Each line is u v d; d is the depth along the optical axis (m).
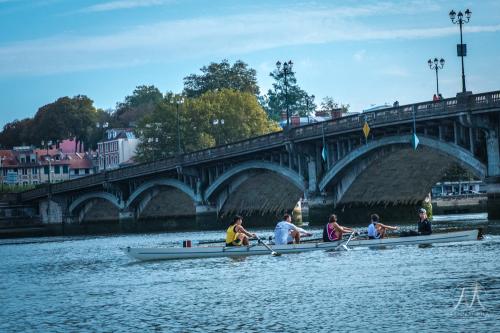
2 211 188.62
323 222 111.94
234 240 67.06
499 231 74.12
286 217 66.81
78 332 38.31
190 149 193.25
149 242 103.75
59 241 131.50
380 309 39.09
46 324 40.69
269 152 121.88
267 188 132.25
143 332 37.47
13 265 77.56
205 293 47.22
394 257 58.12
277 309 40.78
